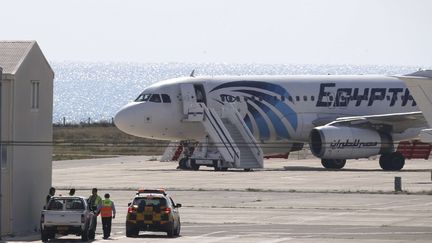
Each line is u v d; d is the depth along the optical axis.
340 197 182.25
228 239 127.75
